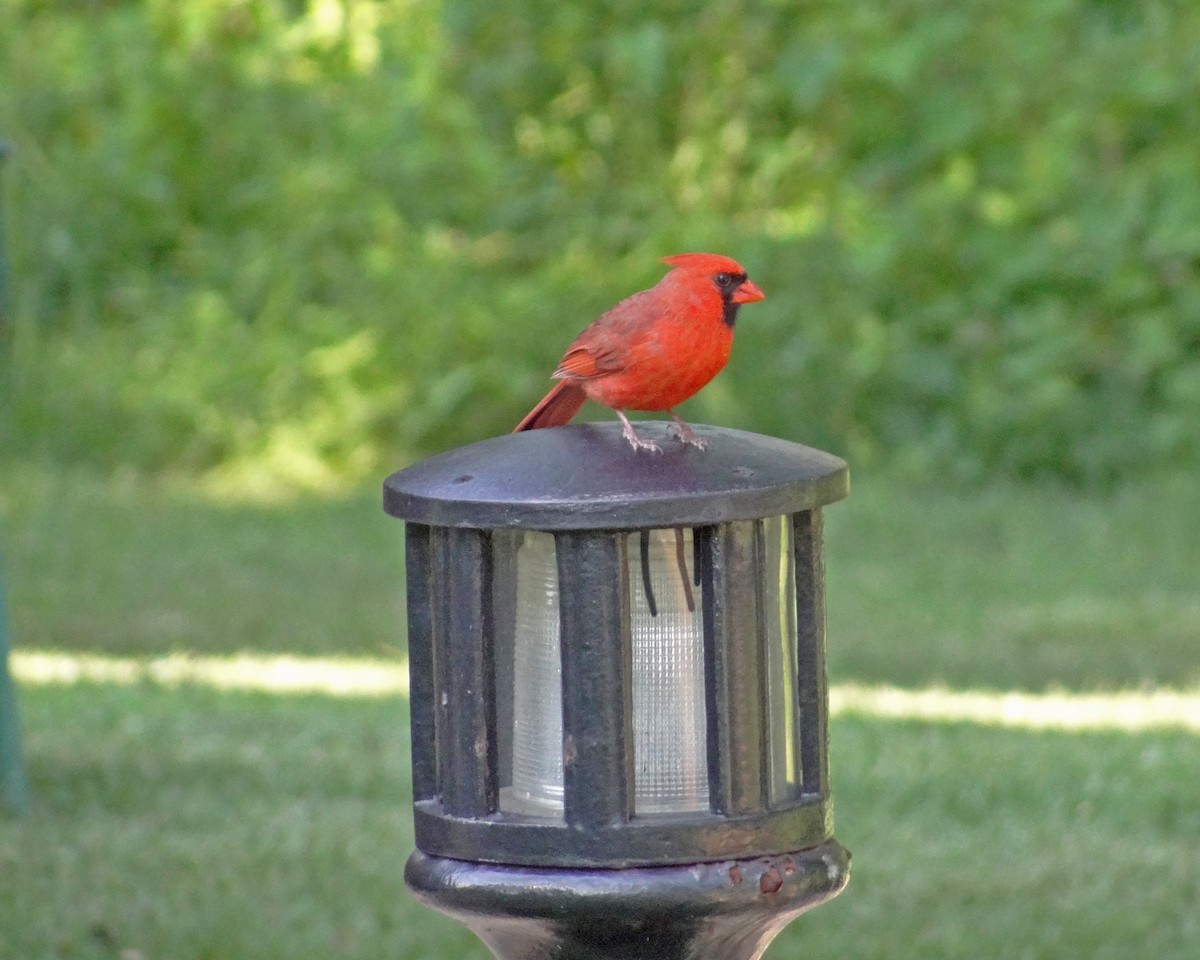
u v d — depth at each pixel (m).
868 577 12.70
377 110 17.50
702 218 16.41
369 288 16.48
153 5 18.70
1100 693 9.82
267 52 18.14
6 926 6.55
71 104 18.39
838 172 16.61
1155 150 16.05
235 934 6.52
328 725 9.09
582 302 16.06
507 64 17.27
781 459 3.71
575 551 3.54
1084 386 15.48
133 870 7.10
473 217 16.98
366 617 11.84
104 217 17.72
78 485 15.66
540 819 3.62
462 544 3.64
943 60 16.38
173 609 12.01
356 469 16.02
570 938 3.67
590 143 17.28
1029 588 12.36
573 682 3.56
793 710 3.79
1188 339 15.55
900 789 8.00
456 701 3.67
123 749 8.61
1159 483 14.78
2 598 7.71
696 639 3.62
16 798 7.75
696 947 3.69
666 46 16.94
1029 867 7.15
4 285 7.59
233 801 7.91
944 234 15.82
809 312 15.72
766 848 3.62
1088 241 15.64
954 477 15.13
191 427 16.38
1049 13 16.44
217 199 17.83
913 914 6.75
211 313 16.81
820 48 16.52
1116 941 6.49
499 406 15.95
